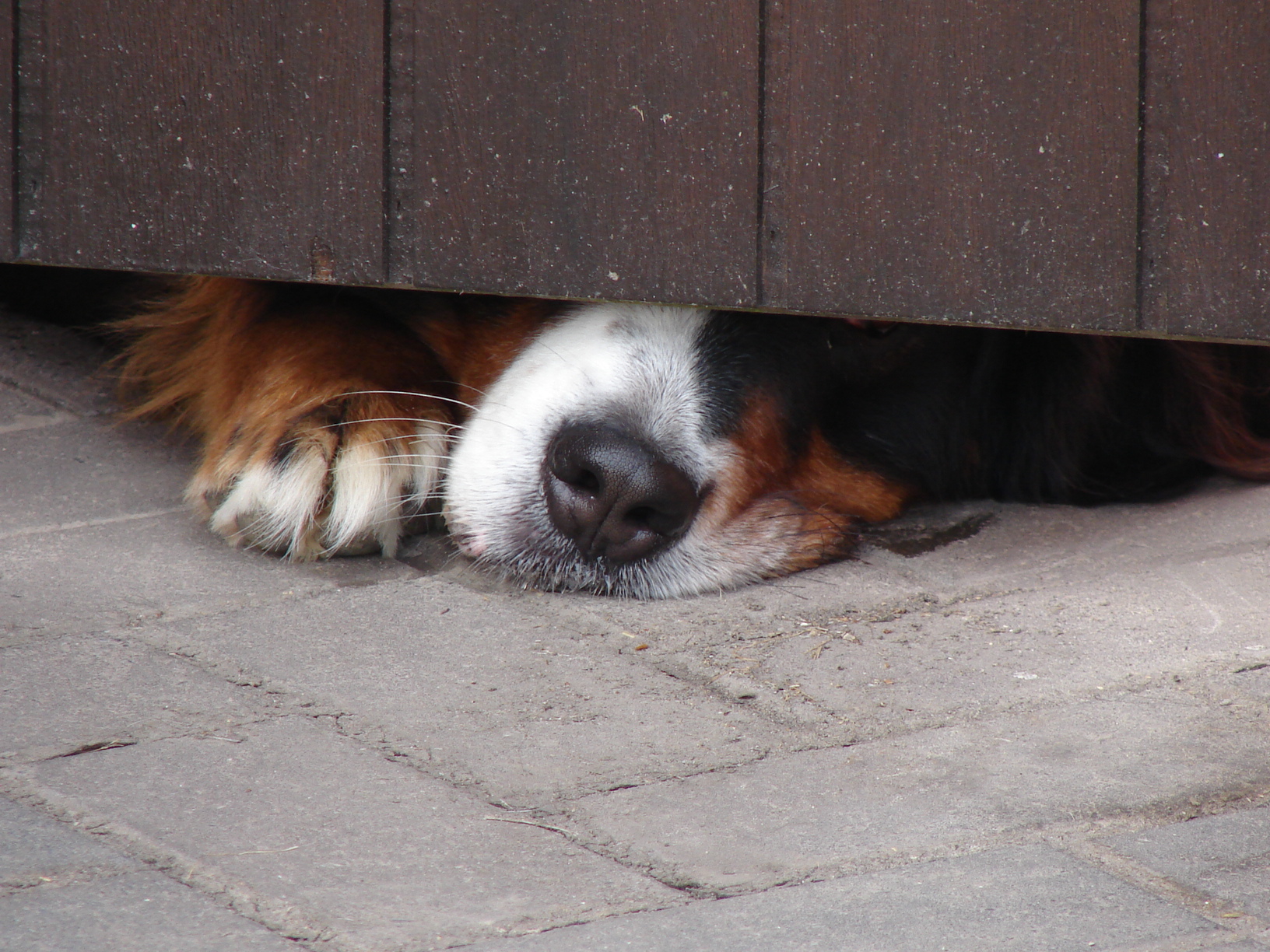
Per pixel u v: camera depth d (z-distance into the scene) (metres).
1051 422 5.06
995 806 2.64
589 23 4.01
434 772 2.73
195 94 4.20
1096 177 3.95
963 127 3.97
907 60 3.95
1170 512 4.76
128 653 3.23
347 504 3.99
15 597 3.54
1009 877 2.36
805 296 4.11
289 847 2.40
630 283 4.15
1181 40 3.84
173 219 4.30
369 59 4.09
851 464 4.87
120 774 2.64
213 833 2.44
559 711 3.04
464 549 4.13
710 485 4.19
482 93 4.09
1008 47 3.90
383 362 4.45
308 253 4.24
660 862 2.41
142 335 5.20
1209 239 3.95
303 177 4.20
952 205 4.02
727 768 2.79
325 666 3.24
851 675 3.28
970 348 5.09
